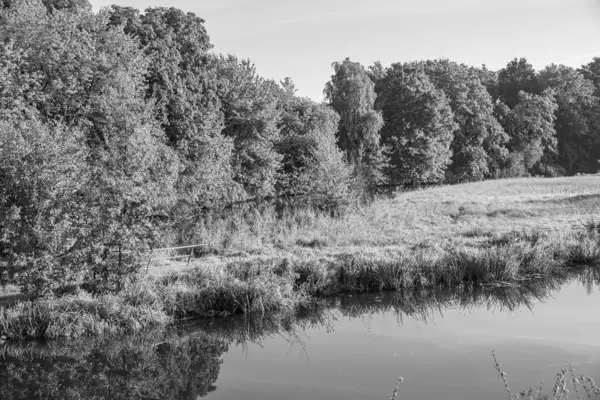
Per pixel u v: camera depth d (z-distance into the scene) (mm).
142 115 22438
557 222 26500
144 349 12836
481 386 9430
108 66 27250
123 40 28875
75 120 26359
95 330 13445
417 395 9180
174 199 17156
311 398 9383
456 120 64562
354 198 30375
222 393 9852
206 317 14875
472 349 11539
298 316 15273
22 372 11422
